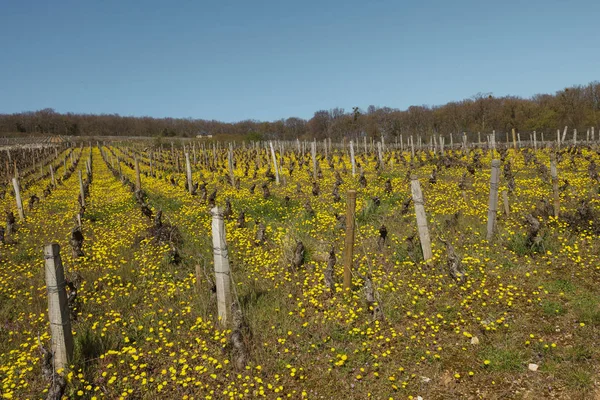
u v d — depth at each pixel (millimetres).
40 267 10039
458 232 10375
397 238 10266
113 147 72312
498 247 9195
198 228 12359
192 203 16656
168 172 33438
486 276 7961
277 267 9016
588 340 5781
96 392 5473
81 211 15508
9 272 9828
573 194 13188
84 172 37906
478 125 69000
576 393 4898
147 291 8367
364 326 6535
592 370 5215
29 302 8133
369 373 5582
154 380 5699
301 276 8656
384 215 12375
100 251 10461
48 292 5754
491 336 6156
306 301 7531
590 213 10062
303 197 16812
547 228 10117
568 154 27578
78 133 112812
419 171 22781
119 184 25734
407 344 6109
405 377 5449
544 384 5113
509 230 9750
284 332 6590
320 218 12484
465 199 13133
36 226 14227
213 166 34375
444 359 5773
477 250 9141
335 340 6355
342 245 10250
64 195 22359
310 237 10859
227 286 6801
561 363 5398
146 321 7219
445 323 6590
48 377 5566
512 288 7418
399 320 6773
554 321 6371
